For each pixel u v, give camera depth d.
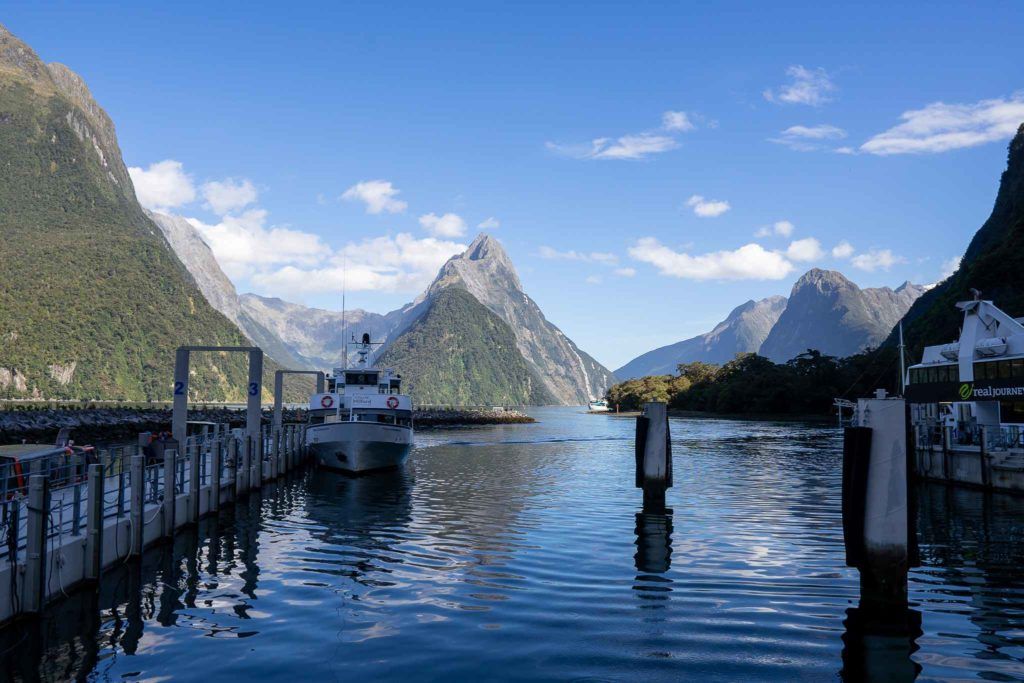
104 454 25.31
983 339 40.69
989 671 12.47
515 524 27.31
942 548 22.53
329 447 46.50
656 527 26.52
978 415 40.50
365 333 57.12
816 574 19.08
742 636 14.18
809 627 14.67
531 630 14.62
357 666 12.83
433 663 12.93
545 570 19.70
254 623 15.21
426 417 151.38
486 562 20.73
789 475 46.41
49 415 91.69
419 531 25.86
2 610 14.52
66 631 14.63
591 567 20.00
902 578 14.84
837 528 26.20
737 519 28.31
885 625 14.75
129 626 14.98
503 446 80.50
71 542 17.09
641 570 19.59
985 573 19.25
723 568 19.80
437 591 17.59
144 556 21.52
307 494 36.50
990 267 152.75
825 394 174.62
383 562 20.81
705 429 120.31
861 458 15.06
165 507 23.50
